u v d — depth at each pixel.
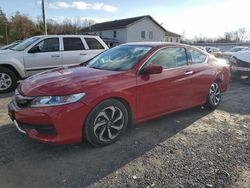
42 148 3.87
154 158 3.65
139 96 4.24
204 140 4.26
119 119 4.08
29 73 8.19
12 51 8.07
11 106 3.94
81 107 3.58
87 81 3.81
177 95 4.89
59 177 3.17
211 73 5.62
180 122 5.07
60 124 3.47
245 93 7.87
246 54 9.69
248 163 3.54
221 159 3.64
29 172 3.26
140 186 3.01
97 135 3.85
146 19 46.91
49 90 3.56
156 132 4.55
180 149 3.93
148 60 4.46
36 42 8.30
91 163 3.49
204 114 5.61
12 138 4.19
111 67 4.52
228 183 3.09
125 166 3.43
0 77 7.75
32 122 3.52
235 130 4.73
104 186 3.01
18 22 61.78
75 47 8.95
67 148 3.88
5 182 3.06
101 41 9.59
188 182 3.09
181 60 5.07
